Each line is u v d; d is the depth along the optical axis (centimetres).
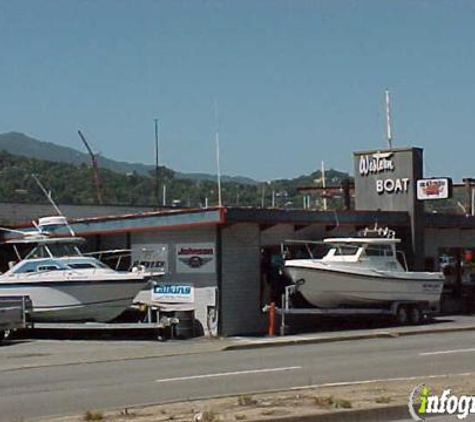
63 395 1730
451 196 3831
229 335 3164
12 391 1816
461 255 4319
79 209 4862
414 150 3916
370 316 3434
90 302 3159
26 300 3127
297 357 2389
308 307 3381
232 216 3133
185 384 1847
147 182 9806
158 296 3322
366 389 1600
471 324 3491
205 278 3225
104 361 2412
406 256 3891
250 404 1427
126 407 1481
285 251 3409
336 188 4975
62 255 3284
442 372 1981
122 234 3500
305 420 1298
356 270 3312
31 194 8412
